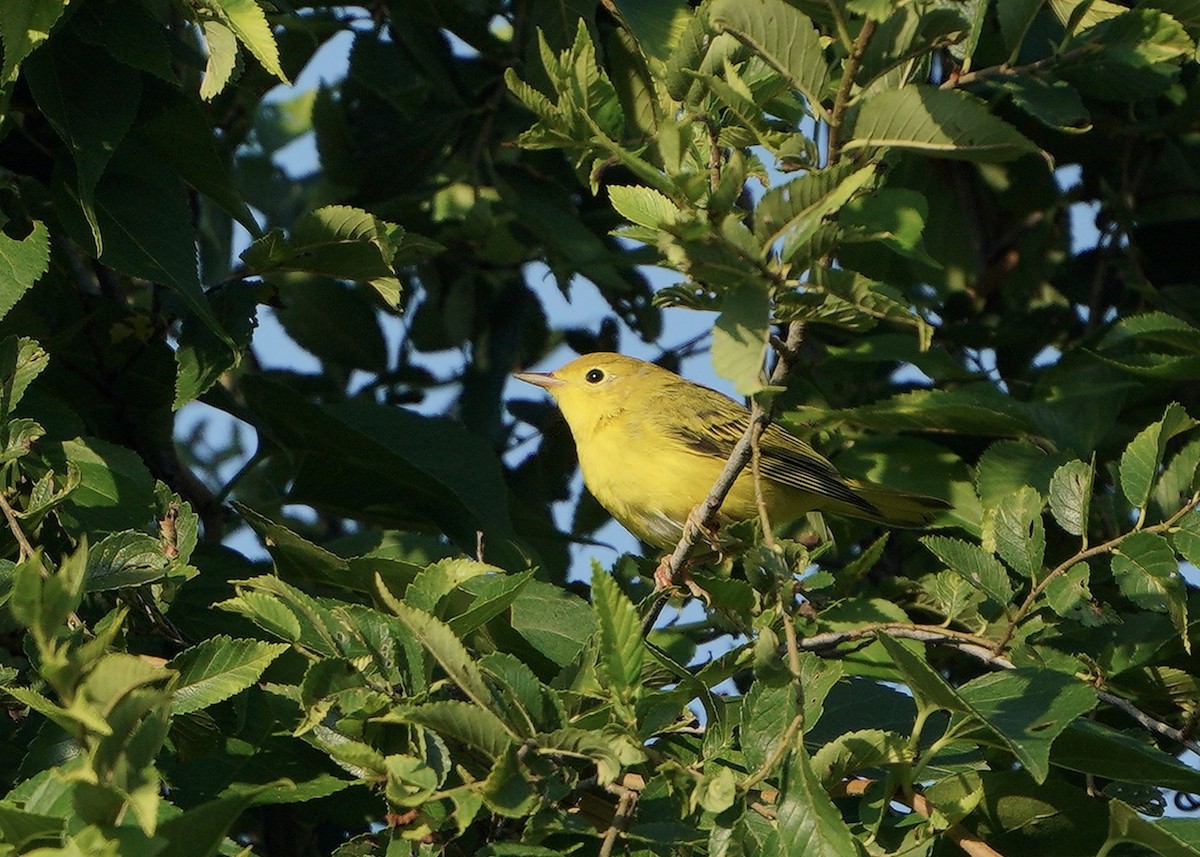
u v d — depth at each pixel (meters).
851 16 8.27
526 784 7.36
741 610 8.79
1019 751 7.40
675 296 7.36
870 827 7.93
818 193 6.77
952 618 9.63
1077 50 8.85
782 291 6.98
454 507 12.05
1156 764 8.47
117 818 6.15
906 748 7.83
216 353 10.17
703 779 7.22
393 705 7.74
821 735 9.78
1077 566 8.98
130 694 6.26
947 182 16.73
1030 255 16.45
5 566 8.35
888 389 14.66
